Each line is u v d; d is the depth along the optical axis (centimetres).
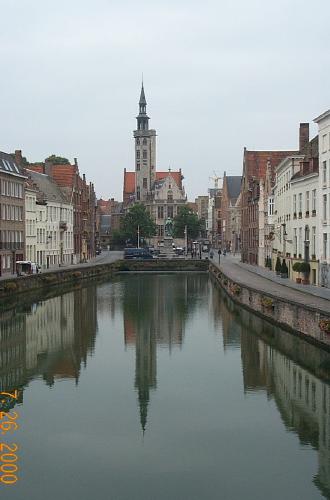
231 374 3081
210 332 4228
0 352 3597
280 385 2880
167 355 3519
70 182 11031
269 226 8288
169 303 5916
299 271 5784
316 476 1914
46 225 9456
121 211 19838
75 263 11006
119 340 3959
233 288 5838
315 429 2314
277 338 3950
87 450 2122
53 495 1797
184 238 16100
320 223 5431
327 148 5250
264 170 10981
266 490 1825
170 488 1841
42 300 6109
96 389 2830
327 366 3178
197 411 2522
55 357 3466
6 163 7800
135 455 2073
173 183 17275
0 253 7338
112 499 1772
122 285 8138
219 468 1975
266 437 2236
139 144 18175
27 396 2720
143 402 2633
